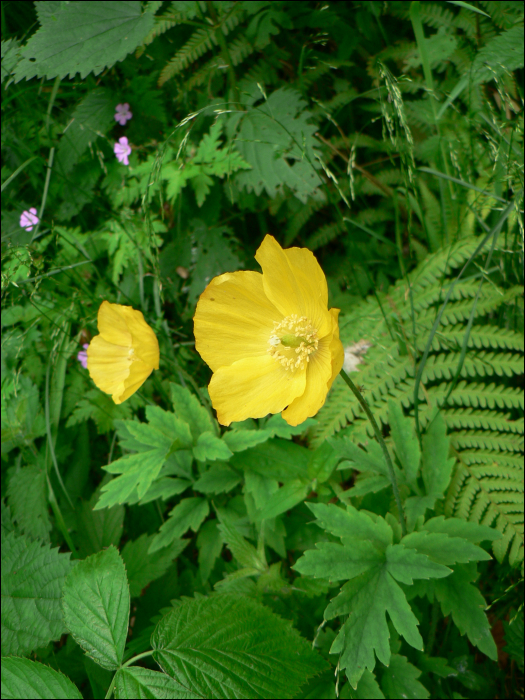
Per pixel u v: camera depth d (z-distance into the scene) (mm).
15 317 432
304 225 471
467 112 404
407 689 303
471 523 297
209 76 432
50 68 394
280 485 379
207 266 442
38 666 254
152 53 457
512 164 335
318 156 345
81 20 401
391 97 334
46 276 376
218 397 284
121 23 401
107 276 451
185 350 427
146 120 468
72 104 485
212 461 357
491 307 365
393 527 304
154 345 313
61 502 406
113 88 467
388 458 290
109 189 459
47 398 384
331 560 285
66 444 421
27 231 474
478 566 353
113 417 411
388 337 377
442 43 413
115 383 342
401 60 431
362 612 278
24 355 431
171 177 414
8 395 416
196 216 451
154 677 252
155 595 365
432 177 427
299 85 435
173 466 357
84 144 453
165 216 456
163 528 342
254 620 270
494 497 334
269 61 441
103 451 439
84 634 258
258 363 288
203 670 255
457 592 294
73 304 406
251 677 257
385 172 434
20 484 400
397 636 313
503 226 379
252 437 340
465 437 350
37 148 467
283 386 284
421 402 365
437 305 381
